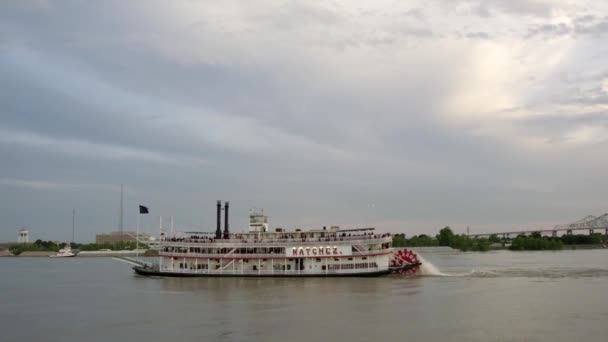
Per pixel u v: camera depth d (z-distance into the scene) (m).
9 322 86.00
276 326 77.88
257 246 135.75
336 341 69.38
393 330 74.56
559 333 72.25
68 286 138.50
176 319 84.56
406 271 140.38
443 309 89.00
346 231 137.75
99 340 72.81
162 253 142.75
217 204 147.38
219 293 110.00
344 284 121.31
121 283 139.25
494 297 101.31
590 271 158.00
